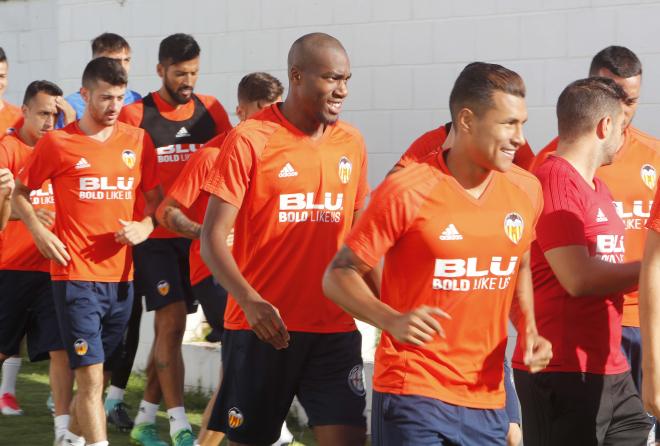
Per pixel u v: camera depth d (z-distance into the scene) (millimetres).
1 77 13250
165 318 10859
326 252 7695
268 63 13570
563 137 7312
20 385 13578
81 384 9953
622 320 8156
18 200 10062
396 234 6027
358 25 12766
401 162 8578
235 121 13914
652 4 10906
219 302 10742
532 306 6539
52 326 10891
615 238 7199
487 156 5910
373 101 12695
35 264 11281
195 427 11227
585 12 11281
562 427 7215
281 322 6883
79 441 10148
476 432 6223
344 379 7660
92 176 10109
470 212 6047
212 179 7457
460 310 6090
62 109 12094
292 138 7602
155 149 11148
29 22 17828
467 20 11992
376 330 11539
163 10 14500
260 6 13578
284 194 7566
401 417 6102
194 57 11555
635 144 8492
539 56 11570
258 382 7695
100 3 15203
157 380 10836
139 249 11031
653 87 10953
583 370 7113
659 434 9289
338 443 7578
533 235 6523
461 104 5938
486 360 6223
